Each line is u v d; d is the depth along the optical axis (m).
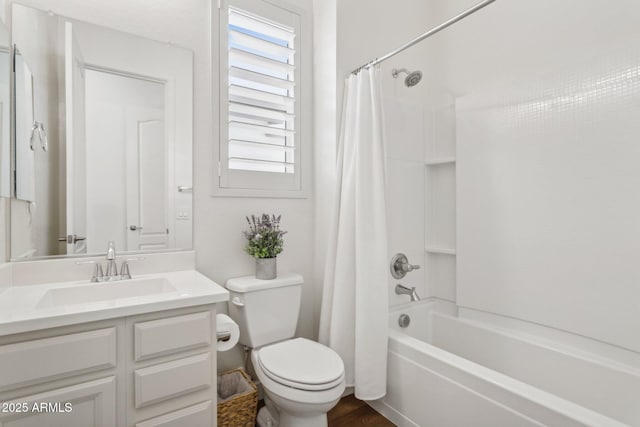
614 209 1.54
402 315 2.15
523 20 1.91
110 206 1.55
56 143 1.43
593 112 1.61
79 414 1.02
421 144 2.39
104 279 1.45
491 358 1.93
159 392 1.14
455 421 1.44
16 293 1.22
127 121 1.60
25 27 1.37
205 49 1.81
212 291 1.28
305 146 2.16
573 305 1.67
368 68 1.87
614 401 1.46
